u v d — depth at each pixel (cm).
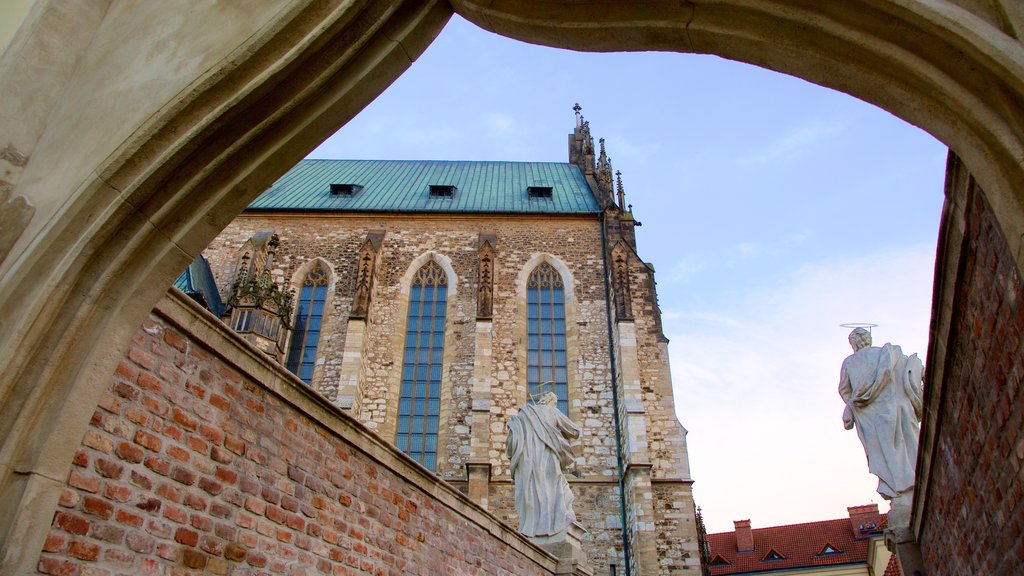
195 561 488
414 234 3303
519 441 1458
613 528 2566
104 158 403
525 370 2961
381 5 414
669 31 400
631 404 2684
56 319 374
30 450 351
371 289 3044
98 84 462
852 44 344
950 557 745
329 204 3475
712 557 5222
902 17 325
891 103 351
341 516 675
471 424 2778
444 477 2678
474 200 3625
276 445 597
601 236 3291
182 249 414
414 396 2902
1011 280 385
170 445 482
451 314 3072
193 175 407
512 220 3350
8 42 507
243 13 430
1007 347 419
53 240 386
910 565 893
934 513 771
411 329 3070
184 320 505
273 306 2822
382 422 2814
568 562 1278
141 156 400
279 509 588
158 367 481
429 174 4134
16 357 358
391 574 745
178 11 465
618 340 2866
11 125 454
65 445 362
